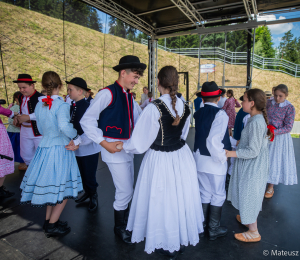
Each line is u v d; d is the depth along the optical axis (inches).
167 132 57.8
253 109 70.1
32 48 331.6
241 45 261.0
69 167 72.3
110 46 424.5
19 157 139.6
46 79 70.9
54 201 67.0
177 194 57.9
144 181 60.2
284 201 104.8
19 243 72.2
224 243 73.0
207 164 68.8
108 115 64.4
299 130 409.4
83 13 252.2
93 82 398.3
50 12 243.9
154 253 68.4
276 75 715.4
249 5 214.7
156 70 294.7
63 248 70.2
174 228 57.1
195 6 215.2
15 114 112.3
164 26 264.1
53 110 68.9
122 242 73.5
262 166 69.1
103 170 143.4
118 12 212.2
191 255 67.5
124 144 59.1
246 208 70.0
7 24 306.7
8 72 295.1
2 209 94.4
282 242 73.7
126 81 66.7
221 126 62.5
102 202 101.4
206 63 362.9
